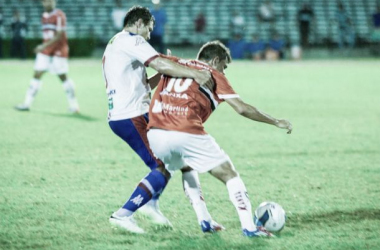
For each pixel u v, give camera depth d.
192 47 97.44
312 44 98.62
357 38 98.50
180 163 17.00
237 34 91.50
